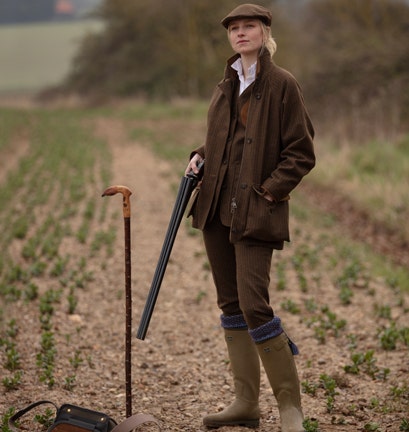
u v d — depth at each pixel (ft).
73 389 18.72
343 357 21.80
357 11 123.54
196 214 15.39
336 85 94.27
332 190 60.44
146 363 21.33
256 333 14.75
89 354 21.85
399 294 30.37
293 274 33.30
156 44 176.76
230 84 15.10
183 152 82.17
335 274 33.40
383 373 20.06
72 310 26.16
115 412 17.29
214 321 25.98
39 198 51.83
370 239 45.68
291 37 134.72
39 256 35.14
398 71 89.92
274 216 14.66
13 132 106.52
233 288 15.80
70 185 58.34
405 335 23.27
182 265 34.42
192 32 161.99
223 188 15.03
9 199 52.44
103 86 177.37
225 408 16.94
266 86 14.61
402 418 16.75
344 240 43.14
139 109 143.02
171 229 15.05
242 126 14.89
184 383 19.79
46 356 20.65
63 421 13.91
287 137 14.62
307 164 14.57
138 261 34.96
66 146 87.97
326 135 77.36
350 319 26.12
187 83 163.84
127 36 188.75
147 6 171.63
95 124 120.98
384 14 118.42
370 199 52.65
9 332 22.88
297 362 21.54
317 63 106.83
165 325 25.40
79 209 49.24
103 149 85.97
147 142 95.66
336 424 16.46
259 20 14.62
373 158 63.62
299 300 28.73
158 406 17.84
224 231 15.35
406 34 101.45
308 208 53.93
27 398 17.81
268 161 14.74
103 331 24.44
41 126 114.93
